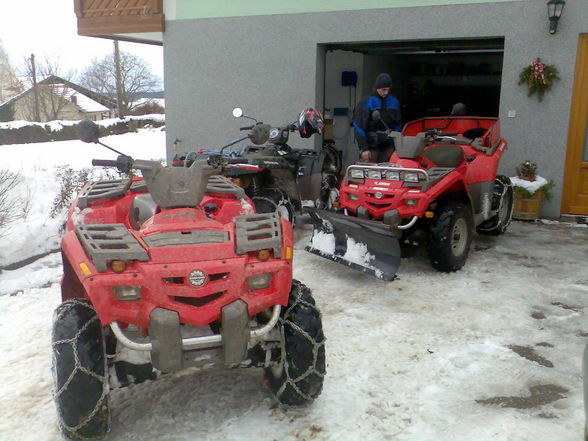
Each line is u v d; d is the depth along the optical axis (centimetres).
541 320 448
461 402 329
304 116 716
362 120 750
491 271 573
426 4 872
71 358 267
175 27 1049
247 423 308
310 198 724
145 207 351
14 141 2677
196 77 1052
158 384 350
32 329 430
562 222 800
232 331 275
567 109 808
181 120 1078
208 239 296
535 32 810
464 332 425
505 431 300
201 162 334
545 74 803
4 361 380
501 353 390
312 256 633
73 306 287
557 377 358
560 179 827
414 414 317
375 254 520
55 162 1641
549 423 308
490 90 1425
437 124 721
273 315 293
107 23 1075
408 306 477
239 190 376
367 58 1201
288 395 305
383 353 389
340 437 296
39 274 555
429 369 367
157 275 272
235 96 1031
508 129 845
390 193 533
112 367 288
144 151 2100
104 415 275
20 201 722
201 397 335
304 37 963
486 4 834
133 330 302
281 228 311
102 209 353
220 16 1014
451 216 546
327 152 821
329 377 356
